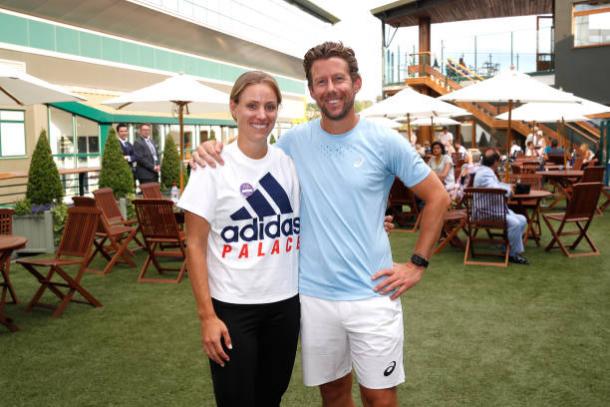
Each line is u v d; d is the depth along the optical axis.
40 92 6.96
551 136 20.31
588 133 19.56
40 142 8.74
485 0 21.50
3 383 3.63
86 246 5.30
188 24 25.62
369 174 2.26
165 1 24.58
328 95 2.21
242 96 2.13
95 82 18.67
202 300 2.10
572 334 4.45
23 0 15.27
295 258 2.30
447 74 22.12
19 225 8.18
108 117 18.03
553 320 4.82
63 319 5.02
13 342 4.41
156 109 9.41
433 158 10.16
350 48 2.25
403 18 24.36
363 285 2.26
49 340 4.46
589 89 20.09
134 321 4.93
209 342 2.08
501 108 20.44
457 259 7.45
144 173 10.71
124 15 20.17
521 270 6.75
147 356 4.09
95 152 17.83
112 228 7.37
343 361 2.42
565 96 8.31
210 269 2.19
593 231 9.38
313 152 2.32
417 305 5.31
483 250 8.01
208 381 3.64
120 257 7.69
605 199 13.81
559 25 20.44
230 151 2.17
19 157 14.64
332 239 2.26
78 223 5.38
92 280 6.54
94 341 4.42
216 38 29.56
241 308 2.14
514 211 8.30
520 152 18.84
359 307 2.24
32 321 4.98
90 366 3.91
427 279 6.34
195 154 2.14
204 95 7.99
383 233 2.33
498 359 3.95
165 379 3.68
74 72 17.52
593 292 5.71
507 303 5.34
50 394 3.46
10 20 14.84
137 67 21.38
